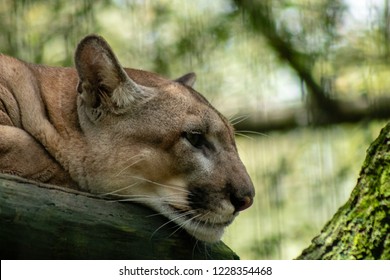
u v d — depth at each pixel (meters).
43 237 8.39
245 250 17.33
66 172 10.23
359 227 9.73
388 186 9.50
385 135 9.74
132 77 10.62
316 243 10.21
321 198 17.78
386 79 17.91
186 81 12.09
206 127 10.01
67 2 17.67
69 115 10.38
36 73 10.94
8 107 10.30
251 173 18.19
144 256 9.00
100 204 8.88
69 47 17.25
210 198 9.73
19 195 8.38
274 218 17.64
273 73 18.64
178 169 9.80
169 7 18.23
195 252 9.50
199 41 18.25
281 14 18.44
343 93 18.30
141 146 9.92
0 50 17.38
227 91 18.30
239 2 18.50
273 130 18.41
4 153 9.96
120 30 18.02
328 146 18.14
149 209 9.72
